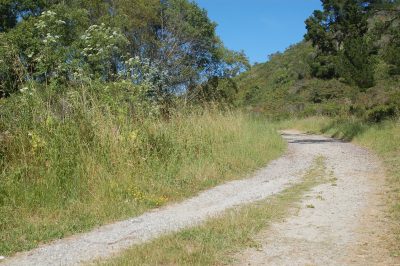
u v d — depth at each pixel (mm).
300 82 53344
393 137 16672
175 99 15078
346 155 15406
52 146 8977
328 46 47281
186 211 8055
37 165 8578
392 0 27000
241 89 65062
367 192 8984
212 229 6508
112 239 6457
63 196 8141
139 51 27688
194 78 29672
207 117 14953
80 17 21391
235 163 12398
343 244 5832
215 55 33094
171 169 10445
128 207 8141
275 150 16266
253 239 6047
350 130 22812
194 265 5094
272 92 57719
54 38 11406
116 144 9797
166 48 29328
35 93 9742
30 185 8070
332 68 49562
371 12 29031
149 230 6836
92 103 10508
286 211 7578
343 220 6957
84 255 5797
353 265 5117
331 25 43250
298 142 21500
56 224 7160
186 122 13555
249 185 10391
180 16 30000
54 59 11430
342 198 8523
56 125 9562
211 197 9180
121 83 11852
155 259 5309
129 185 8945
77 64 12039
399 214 7090
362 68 25766
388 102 26938
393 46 23406
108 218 7590
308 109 41906
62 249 6102
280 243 5887
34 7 22562
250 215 7254
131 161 9742
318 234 6266
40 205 7828
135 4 27078
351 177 10891
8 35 16781
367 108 29312
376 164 12719
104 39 13664
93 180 8711
